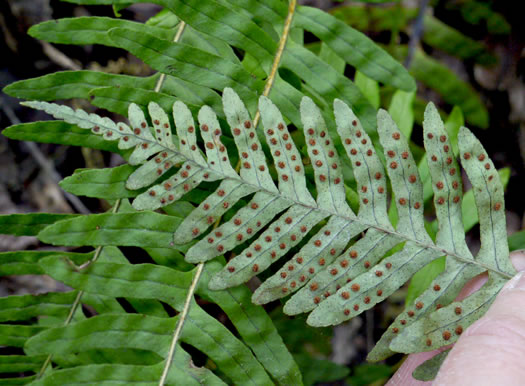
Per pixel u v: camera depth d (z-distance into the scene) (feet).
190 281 0.94
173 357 0.93
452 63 1.49
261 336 0.94
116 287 0.93
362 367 1.31
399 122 1.17
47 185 1.35
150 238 0.94
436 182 0.93
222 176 0.93
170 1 0.98
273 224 0.93
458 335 0.90
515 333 0.87
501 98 1.46
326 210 0.93
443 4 1.43
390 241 0.93
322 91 1.00
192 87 0.99
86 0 1.01
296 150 0.94
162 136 0.93
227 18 0.99
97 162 1.36
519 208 1.46
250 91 0.99
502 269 0.92
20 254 0.97
